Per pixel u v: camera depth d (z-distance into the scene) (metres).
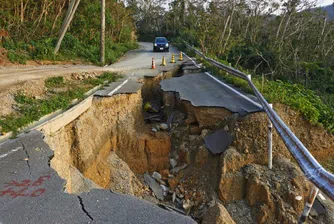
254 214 7.60
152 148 10.37
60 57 16.66
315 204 7.42
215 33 26.12
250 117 8.78
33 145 5.57
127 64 17.88
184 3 46.12
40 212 3.79
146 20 56.00
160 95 13.24
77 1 16.81
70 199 4.10
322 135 9.38
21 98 8.04
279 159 8.30
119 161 9.47
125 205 4.02
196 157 9.23
